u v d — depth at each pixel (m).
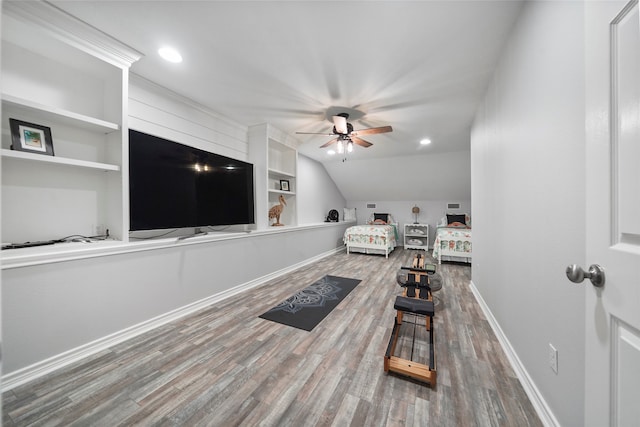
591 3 0.86
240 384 1.60
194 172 2.76
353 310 2.67
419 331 2.24
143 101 2.50
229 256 3.06
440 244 5.00
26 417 1.36
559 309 1.24
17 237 1.80
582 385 1.08
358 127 3.71
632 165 0.72
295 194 4.46
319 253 5.35
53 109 1.77
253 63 2.21
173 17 1.73
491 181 2.34
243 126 3.70
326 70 2.30
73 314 1.79
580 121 1.10
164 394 1.52
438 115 3.24
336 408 1.43
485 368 1.75
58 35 1.77
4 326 1.53
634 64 0.71
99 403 1.45
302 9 1.66
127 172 2.13
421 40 1.92
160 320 2.31
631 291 0.72
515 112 1.75
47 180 1.93
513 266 1.79
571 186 1.16
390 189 7.11
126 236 2.11
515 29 1.74
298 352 1.92
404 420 1.35
